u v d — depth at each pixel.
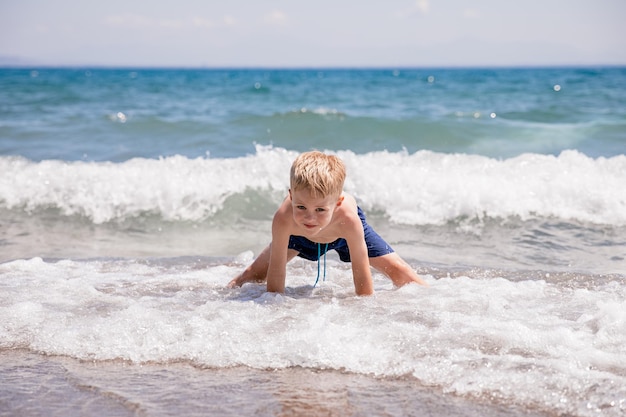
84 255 5.21
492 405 2.30
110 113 15.49
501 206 6.50
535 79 44.97
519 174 7.28
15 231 6.10
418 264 4.75
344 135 10.81
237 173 7.43
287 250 3.98
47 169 7.46
